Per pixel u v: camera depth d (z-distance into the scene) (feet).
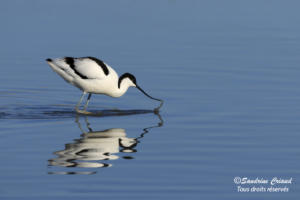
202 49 71.46
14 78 59.21
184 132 41.96
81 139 40.11
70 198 29.71
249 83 56.85
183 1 106.63
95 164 34.88
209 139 40.14
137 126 43.86
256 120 44.88
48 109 49.49
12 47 71.00
